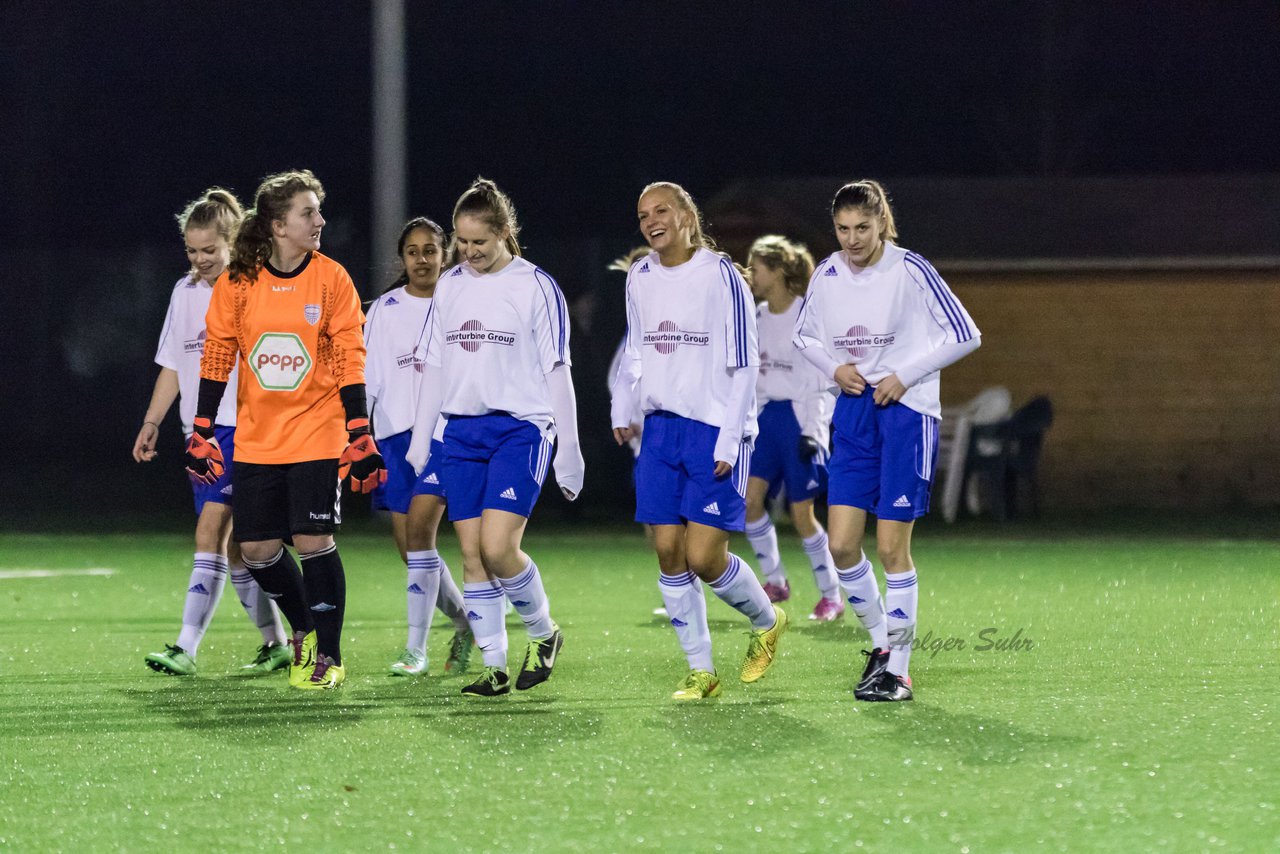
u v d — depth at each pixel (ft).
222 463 55.67
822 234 174.29
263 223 53.93
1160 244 165.17
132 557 113.19
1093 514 154.81
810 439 74.84
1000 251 165.48
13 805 38.60
